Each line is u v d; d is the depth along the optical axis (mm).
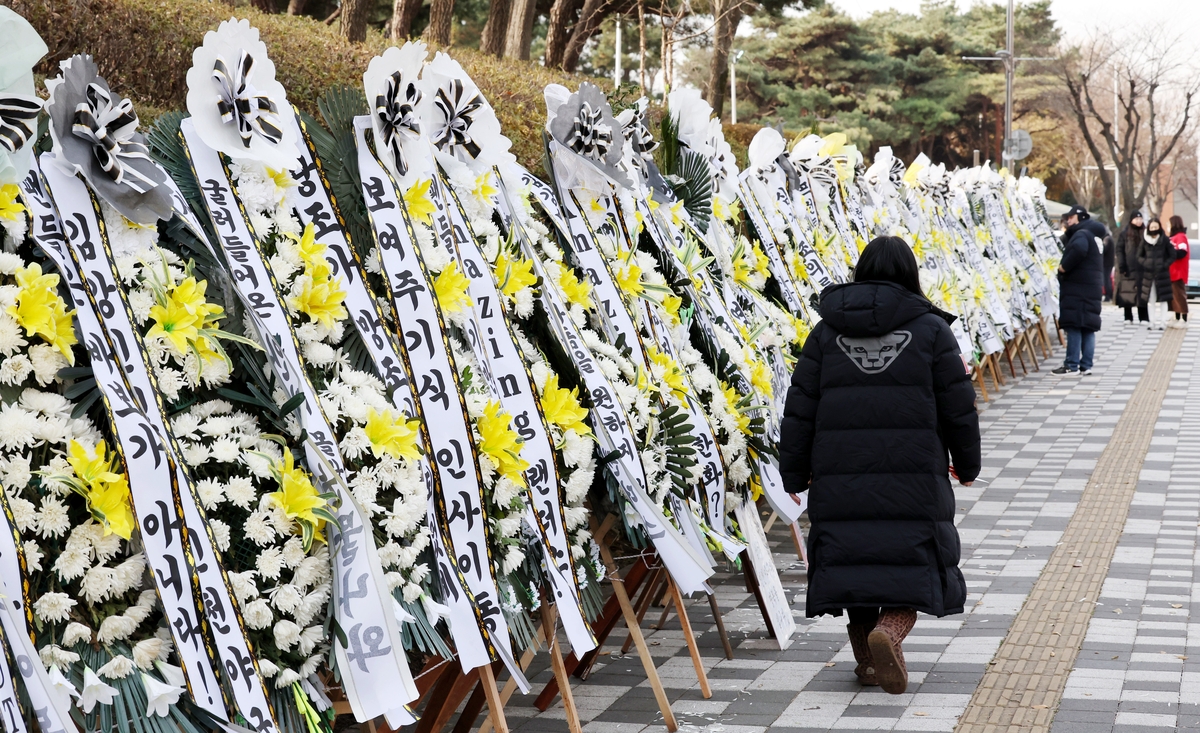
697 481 4828
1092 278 14312
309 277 3367
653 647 5336
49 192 2850
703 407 5090
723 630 5152
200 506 2846
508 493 3637
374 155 3779
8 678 2393
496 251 4195
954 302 11109
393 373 3508
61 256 2814
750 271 6746
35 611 2570
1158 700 4340
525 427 3891
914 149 54781
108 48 4578
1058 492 8227
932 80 52500
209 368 3037
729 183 6633
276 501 2977
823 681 4781
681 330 5238
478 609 3420
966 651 5020
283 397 3176
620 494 4223
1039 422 11156
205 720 2719
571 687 4828
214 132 3279
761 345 6113
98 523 2689
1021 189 17594
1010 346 14164
